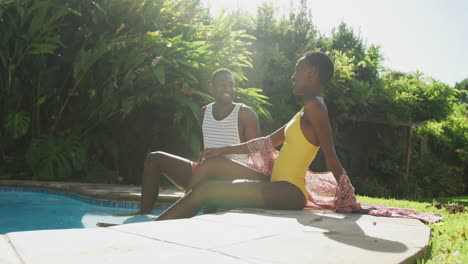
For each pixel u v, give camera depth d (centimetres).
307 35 1169
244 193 290
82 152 728
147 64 738
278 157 311
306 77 296
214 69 794
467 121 1761
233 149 323
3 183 578
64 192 555
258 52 1066
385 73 1535
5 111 728
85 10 769
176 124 814
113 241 170
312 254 162
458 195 1664
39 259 138
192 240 179
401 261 156
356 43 1352
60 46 777
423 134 1636
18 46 701
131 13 775
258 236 193
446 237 245
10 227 337
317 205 315
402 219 275
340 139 1328
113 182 773
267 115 870
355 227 232
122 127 828
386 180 1432
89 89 757
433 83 1419
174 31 830
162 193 473
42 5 682
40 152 696
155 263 140
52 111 775
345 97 1152
